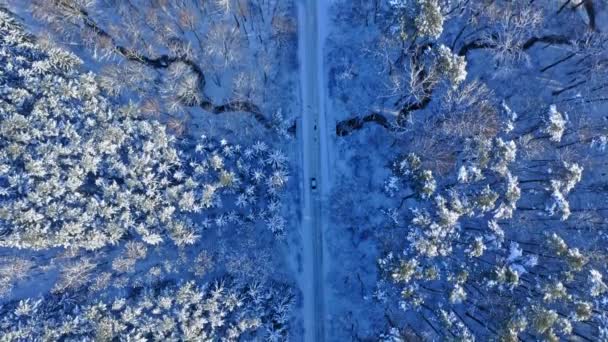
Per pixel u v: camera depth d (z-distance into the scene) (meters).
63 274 41.53
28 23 43.19
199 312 40.75
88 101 42.03
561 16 43.03
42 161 41.25
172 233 41.28
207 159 42.91
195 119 44.44
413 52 40.38
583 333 37.69
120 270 41.66
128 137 42.47
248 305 41.91
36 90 41.66
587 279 36.16
